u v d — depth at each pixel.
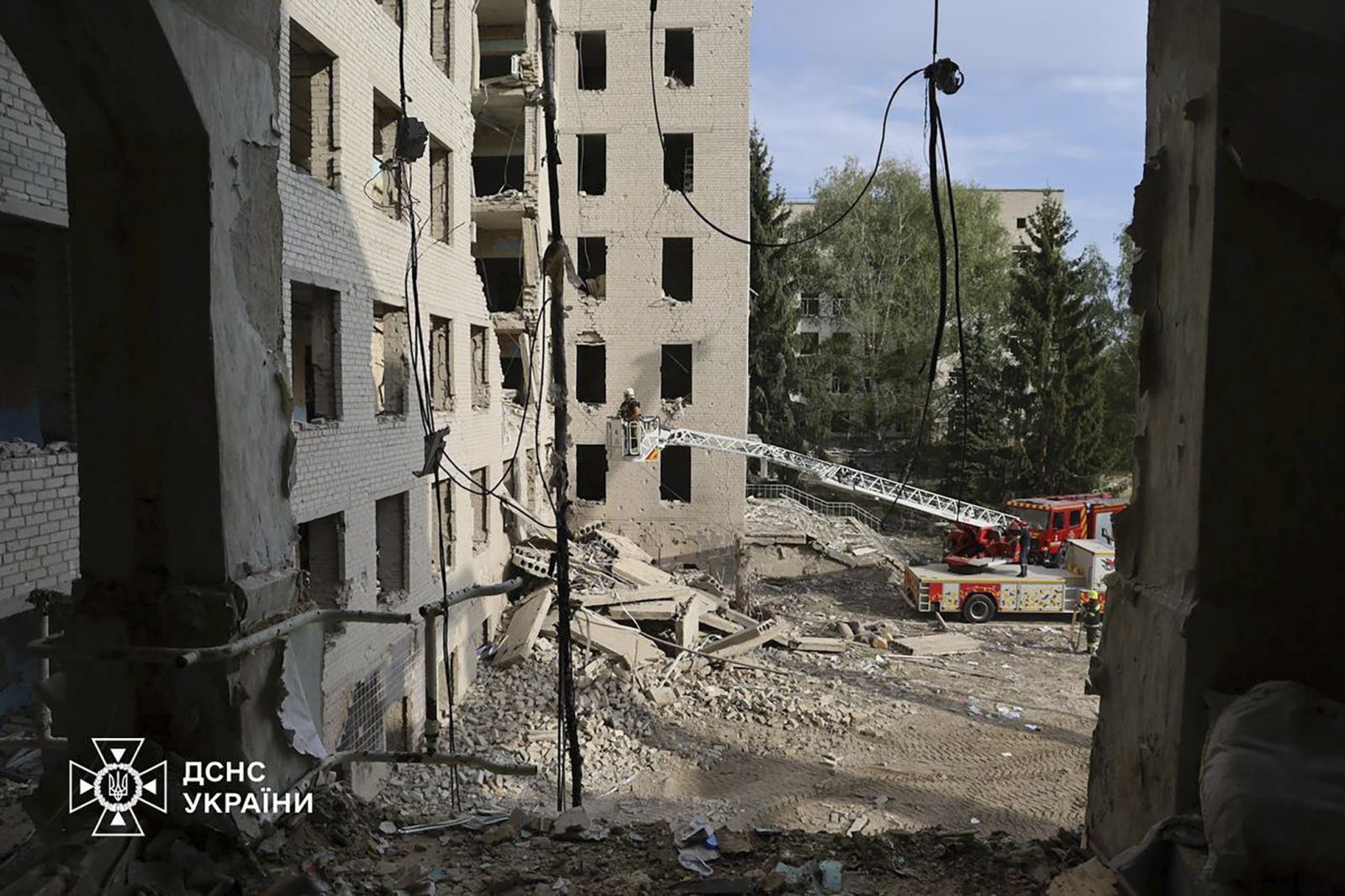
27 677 7.66
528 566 21.50
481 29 25.14
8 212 6.23
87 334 4.26
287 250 10.73
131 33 3.66
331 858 4.82
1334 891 2.96
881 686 19.14
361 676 12.79
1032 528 27.17
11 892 3.66
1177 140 3.99
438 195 17.83
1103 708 4.70
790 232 43.34
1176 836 3.61
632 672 18.17
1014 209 51.28
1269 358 3.61
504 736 15.62
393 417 14.40
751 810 13.28
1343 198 3.44
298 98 13.57
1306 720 3.32
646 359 27.44
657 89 26.73
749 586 26.45
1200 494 3.66
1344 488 3.62
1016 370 38.94
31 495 6.60
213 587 4.29
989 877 4.77
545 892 4.65
